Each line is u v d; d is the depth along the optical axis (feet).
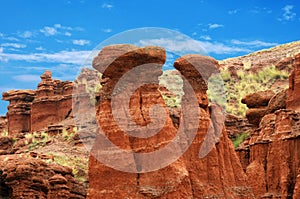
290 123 195.62
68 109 333.21
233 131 263.29
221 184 136.77
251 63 423.23
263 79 383.65
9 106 353.72
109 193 121.49
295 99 214.48
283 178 188.85
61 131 301.02
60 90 344.49
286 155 191.21
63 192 168.86
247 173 196.54
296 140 191.21
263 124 209.97
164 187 121.90
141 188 121.08
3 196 163.73
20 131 347.36
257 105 232.73
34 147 291.17
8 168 165.07
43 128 334.03
